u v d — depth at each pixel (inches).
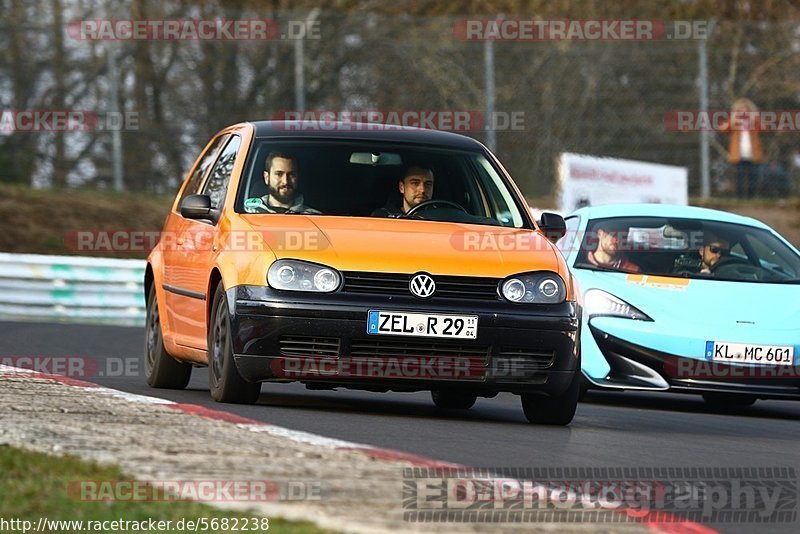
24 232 2628.0
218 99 2760.8
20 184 2755.9
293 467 661.3
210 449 703.7
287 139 1079.0
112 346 1641.2
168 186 2807.6
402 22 2817.4
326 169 1054.4
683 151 2967.5
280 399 1080.2
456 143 1113.4
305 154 1062.4
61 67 2733.8
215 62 2760.8
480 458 780.0
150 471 636.7
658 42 2923.2
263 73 2770.7
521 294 959.6
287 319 930.7
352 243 964.0
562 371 968.3
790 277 1334.9
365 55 2795.3
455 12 3417.8
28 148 2753.4
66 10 2728.8
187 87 2760.8
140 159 2778.1
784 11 3700.8
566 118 2871.6
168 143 2773.1
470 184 1073.5
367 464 681.6
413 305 938.7
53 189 2760.8
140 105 2755.9
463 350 946.7
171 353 1154.7
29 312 2237.9
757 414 1294.3
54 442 709.9
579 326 978.1
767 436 1047.0
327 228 984.3
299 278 940.6
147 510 559.5
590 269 1306.6
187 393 1116.5
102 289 2294.5
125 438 729.6
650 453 862.5
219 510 561.0
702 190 2984.7
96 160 2775.6
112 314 2304.4
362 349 938.1
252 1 3191.4
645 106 2920.8
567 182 2608.3
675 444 929.5
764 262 1350.9
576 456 823.1
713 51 2977.4
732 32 2989.7
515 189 1090.7
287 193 1034.1
